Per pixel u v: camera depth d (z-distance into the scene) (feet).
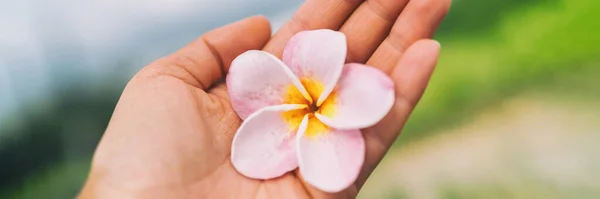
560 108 1.71
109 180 1.19
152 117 1.22
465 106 1.73
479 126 1.71
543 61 1.77
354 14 1.34
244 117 1.27
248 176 1.22
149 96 1.25
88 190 1.20
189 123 1.23
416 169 1.68
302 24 1.38
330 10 1.36
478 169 1.67
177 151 1.20
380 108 1.17
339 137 1.21
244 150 1.22
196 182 1.21
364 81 1.20
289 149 1.23
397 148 1.70
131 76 1.74
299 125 1.24
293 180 1.23
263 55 1.25
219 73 1.36
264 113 1.23
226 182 1.23
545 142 1.68
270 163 1.23
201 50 1.34
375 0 1.32
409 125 1.71
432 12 1.26
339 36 1.22
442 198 1.66
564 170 1.65
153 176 1.19
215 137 1.26
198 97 1.28
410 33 1.27
